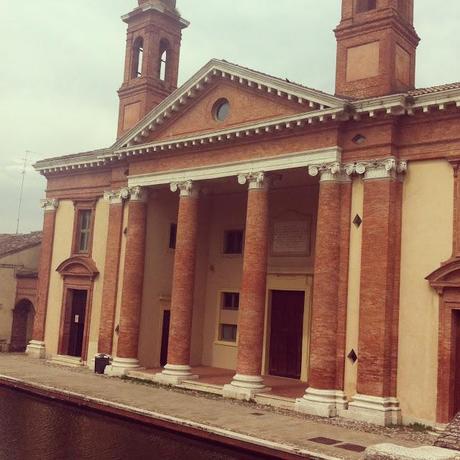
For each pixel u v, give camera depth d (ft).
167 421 51.08
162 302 80.84
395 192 55.98
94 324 83.56
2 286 103.35
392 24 60.23
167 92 88.07
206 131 70.13
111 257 80.74
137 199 78.18
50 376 72.49
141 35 88.58
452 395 50.62
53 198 94.07
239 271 82.64
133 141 77.77
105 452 42.39
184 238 71.31
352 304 56.95
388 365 53.83
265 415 54.08
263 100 65.67
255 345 62.69
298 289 74.90
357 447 43.32
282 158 62.44
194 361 83.87
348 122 58.54
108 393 61.98
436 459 30.35
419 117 55.21
